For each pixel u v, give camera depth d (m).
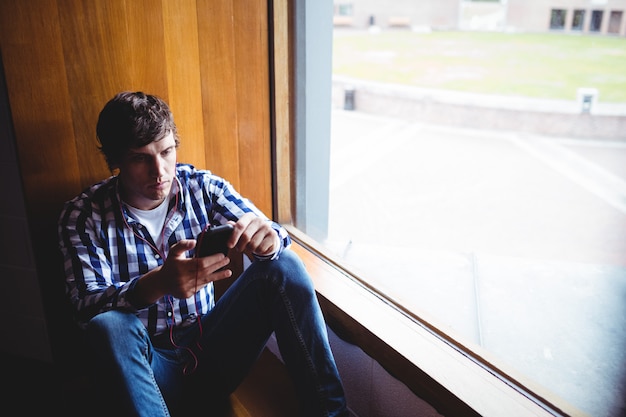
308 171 2.33
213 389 1.27
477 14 24.41
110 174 1.43
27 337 1.62
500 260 2.63
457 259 2.66
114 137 1.07
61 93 1.33
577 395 1.53
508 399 1.03
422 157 5.21
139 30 1.39
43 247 1.42
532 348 1.77
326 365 1.18
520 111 7.11
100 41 1.34
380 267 2.56
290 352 1.19
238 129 1.65
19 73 1.27
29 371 1.62
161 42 1.43
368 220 3.34
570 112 6.55
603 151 5.62
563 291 2.26
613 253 2.75
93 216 1.16
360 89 9.28
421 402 1.17
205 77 1.53
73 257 1.11
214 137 1.61
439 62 16.05
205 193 1.30
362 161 5.03
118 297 1.03
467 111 7.56
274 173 1.77
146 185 1.12
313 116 2.26
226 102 1.59
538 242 2.93
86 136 1.39
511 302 2.14
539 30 23.50
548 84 12.38
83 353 1.52
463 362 1.15
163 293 1.02
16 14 1.24
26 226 1.46
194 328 1.27
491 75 13.84
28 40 1.26
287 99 1.70
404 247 2.84
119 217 1.18
